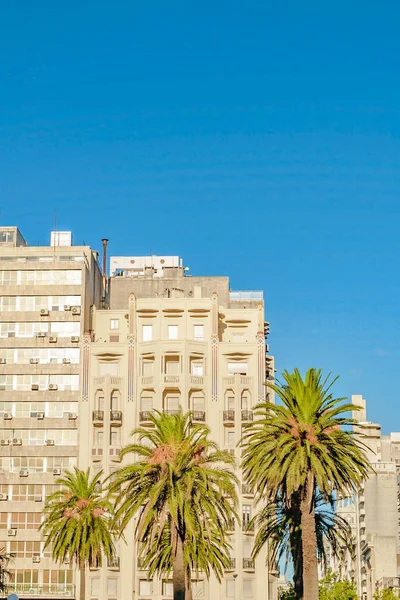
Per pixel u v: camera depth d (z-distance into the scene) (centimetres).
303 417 7188
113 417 11856
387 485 17875
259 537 8244
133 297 12406
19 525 11519
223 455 7719
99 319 12650
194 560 8725
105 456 11694
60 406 11950
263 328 12662
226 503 7400
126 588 11244
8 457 11762
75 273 12394
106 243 14262
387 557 16550
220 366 12119
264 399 12000
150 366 12119
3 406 11962
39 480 11662
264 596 11288
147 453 7356
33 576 11325
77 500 9212
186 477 7100
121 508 7212
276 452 6988
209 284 13362
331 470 7000
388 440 19150
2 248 12675
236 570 11331
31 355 12144
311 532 7025
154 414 11794
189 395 11944
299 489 7294
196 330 12400
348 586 15575
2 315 12275
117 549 11362
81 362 12069
